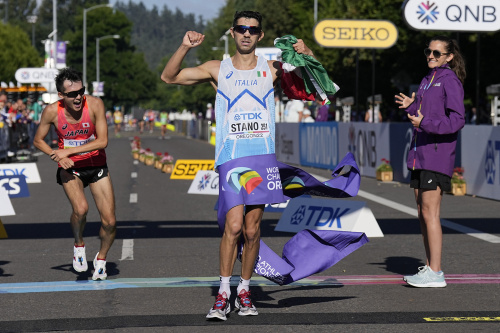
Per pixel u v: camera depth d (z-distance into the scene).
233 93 10.47
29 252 16.36
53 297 11.84
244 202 10.31
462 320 10.20
